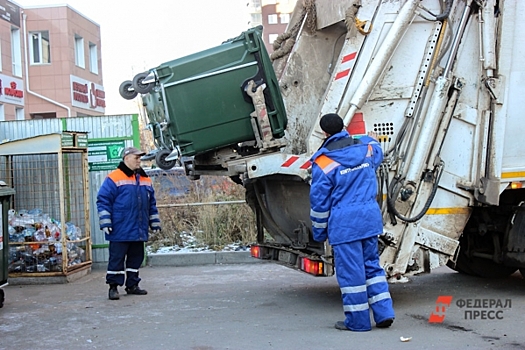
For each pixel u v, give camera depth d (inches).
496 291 290.2
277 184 284.5
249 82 250.2
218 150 261.9
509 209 276.5
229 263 400.2
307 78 295.7
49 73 1151.6
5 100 1015.0
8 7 1037.8
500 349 193.8
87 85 1231.5
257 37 251.9
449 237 255.3
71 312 272.5
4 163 385.4
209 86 248.8
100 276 373.1
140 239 304.0
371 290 221.3
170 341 215.3
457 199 256.2
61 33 1149.7
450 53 250.1
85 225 386.0
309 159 247.0
